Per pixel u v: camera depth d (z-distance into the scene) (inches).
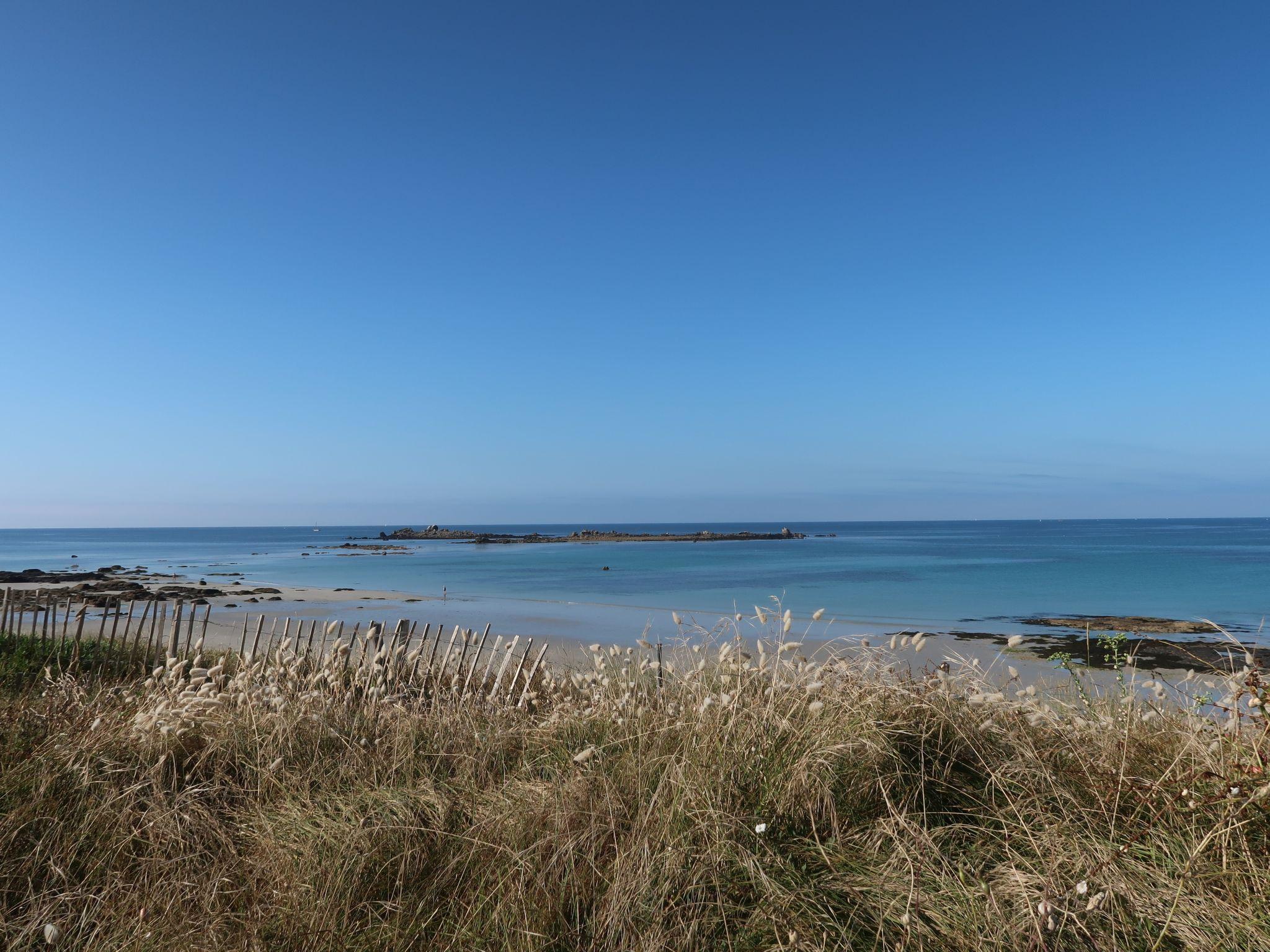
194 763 179.8
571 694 245.1
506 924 118.0
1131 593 1333.7
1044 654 648.4
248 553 3550.7
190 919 125.0
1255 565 2103.8
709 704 166.2
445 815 150.9
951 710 166.7
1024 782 147.9
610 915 117.3
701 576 1875.0
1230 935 103.3
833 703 167.0
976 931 108.3
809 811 140.4
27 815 148.3
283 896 128.6
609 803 146.2
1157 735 161.9
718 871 126.1
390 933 119.2
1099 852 120.4
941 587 1492.4
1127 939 105.2
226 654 364.8
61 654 381.1
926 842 127.2
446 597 1311.5
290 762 181.5
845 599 1254.9
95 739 178.7
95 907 125.8
